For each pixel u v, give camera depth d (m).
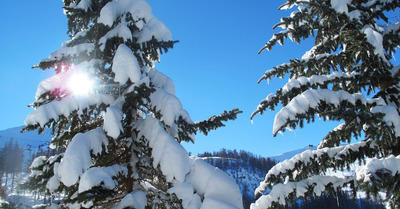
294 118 5.56
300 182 6.38
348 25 6.14
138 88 5.63
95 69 6.45
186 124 5.97
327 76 6.35
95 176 4.47
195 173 5.22
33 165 5.98
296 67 7.11
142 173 6.54
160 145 5.25
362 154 6.05
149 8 6.87
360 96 5.79
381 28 6.37
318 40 6.93
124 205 5.13
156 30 7.39
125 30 6.58
